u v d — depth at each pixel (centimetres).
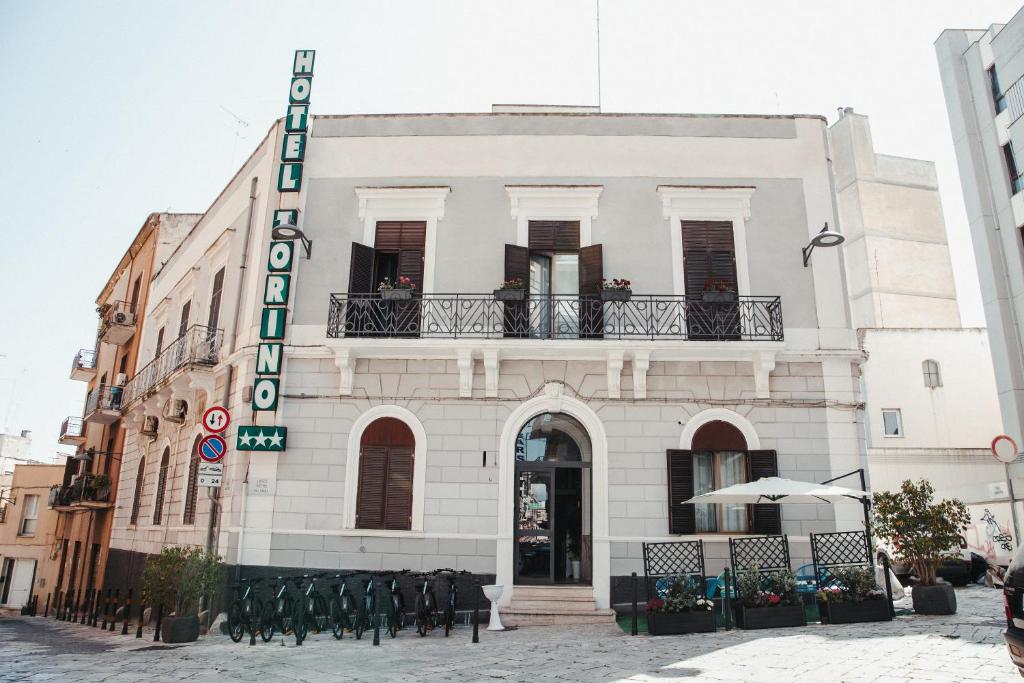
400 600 1102
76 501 2253
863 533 1093
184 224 2264
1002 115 2322
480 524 1249
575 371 1309
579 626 1130
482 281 1365
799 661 731
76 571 2350
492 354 1281
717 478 1283
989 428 2623
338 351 1295
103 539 2127
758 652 795
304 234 1383
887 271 3066
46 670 796
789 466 1267
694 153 1420
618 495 1256
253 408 1296
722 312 1319
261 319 1341
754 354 1284
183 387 1561
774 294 1344
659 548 1221
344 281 1373
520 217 1395
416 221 1405
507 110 1636
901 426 2617
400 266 1383
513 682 689
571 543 1266
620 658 806
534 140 1433
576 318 1352
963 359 2684
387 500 1267
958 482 2392
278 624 1095
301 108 1455
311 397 1311
